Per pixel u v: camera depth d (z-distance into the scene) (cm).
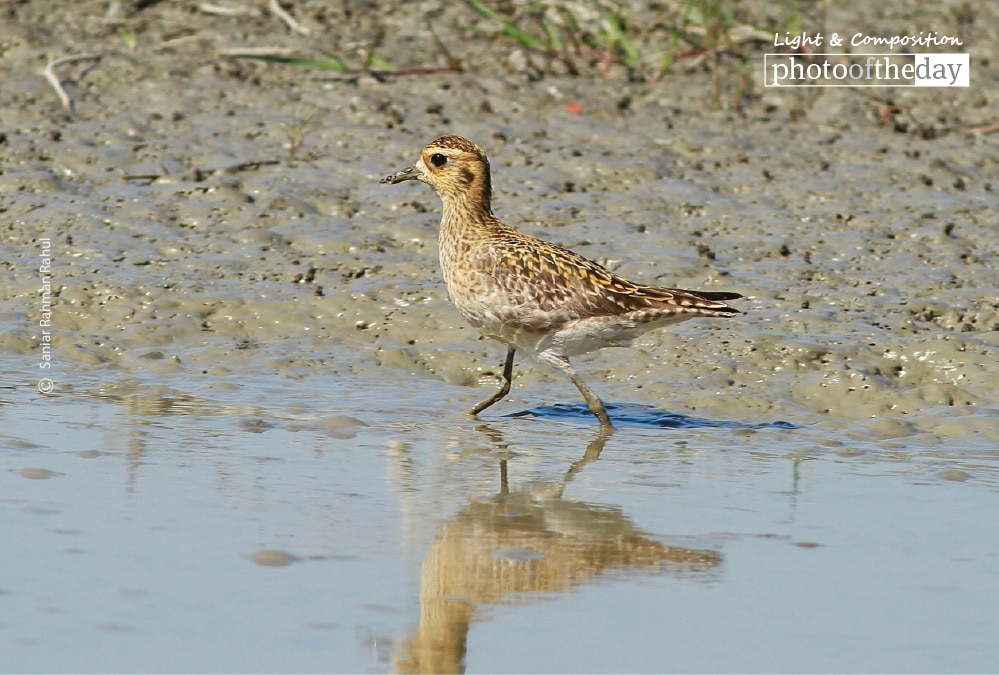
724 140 2044
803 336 1404
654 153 1984
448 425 1208
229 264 1581
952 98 2259
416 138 1991
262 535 901
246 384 1305
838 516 972
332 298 1502
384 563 860
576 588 832
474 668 720
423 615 782
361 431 1174
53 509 937
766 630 775
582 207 1777
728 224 1747
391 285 1534
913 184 1908
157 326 1438
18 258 1580
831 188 1873
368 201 1778
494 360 1383
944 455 1139
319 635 752
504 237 1264
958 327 1459
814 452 1145
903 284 1563
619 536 922
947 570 870
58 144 1898
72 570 830
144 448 1091
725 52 2375
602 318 1209
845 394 1298
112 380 1302
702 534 930
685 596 820
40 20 2342
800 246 1670
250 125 2012
